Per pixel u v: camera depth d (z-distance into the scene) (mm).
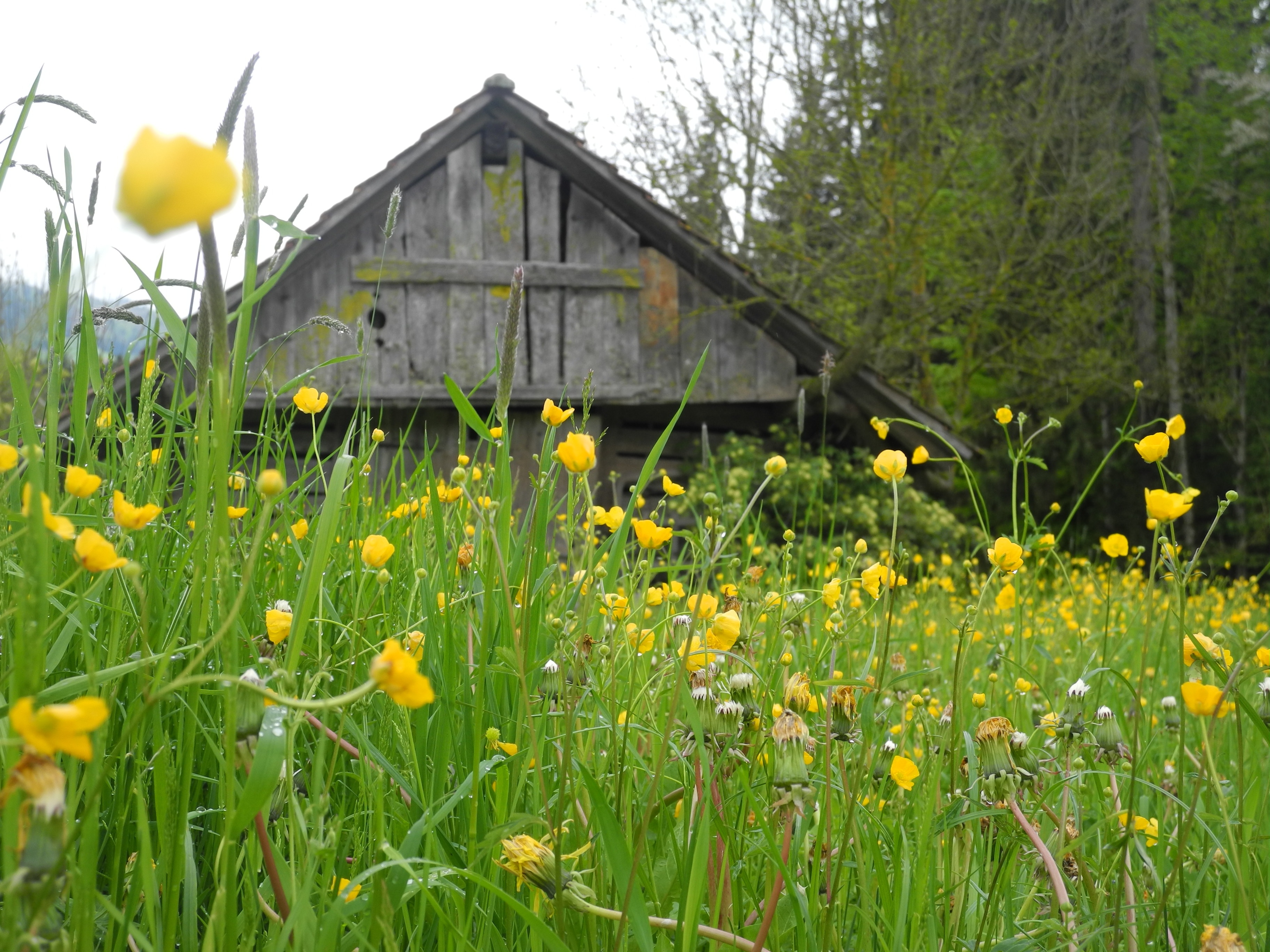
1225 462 20141
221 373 864
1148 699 2359
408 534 1909
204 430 945
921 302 15523
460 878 1114
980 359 17781
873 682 1504
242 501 1683
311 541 1619
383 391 10109
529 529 1333
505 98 10500
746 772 1272
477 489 1952
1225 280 20281
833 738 1298
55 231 1174
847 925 1344
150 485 1458
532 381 10719
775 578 1955
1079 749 1639
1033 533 2049
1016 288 16375
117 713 1177
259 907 1012
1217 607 3766
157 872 980
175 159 275
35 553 717
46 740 524
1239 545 17953
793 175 14977
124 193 276
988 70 16203
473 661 1571
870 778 1457
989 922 1374
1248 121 19141
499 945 1155
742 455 10828
